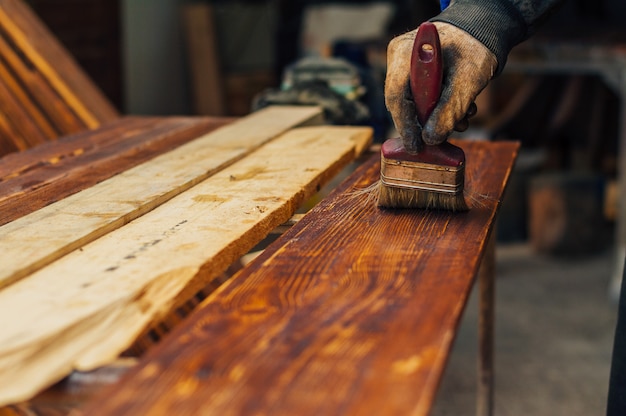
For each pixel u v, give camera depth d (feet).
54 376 3.25
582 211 18.93
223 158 6.30
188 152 6.57
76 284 3.84
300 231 4.75
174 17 27.53
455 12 5.01
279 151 6.64
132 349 6.52
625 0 24.11
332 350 3.21
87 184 5.66
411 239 4.56
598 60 15.57
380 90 10.13
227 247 4.34
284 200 5.18
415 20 23.93
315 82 9.10
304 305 3.64
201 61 27.84
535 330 14.92
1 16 10.08
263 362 3.13
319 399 2.87
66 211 4.93
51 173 6.03
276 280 3.96
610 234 20.44
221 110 28.09
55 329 3.34
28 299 3.67
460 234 4.64
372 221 4.91
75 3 22.41
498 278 17.79
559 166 22.80
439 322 3.44
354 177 6.11
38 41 10.03
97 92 10.11
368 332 3.36
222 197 5.29
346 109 8.80
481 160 6.66
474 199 5.36
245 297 3.75
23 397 3.17
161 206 5.14
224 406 2.85
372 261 4.20
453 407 12.14
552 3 5.19
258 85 29.17
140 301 3.75
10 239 4.41
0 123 8.82
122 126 8.02
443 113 4.75
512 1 5.16
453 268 4.08
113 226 4.71
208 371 3.07
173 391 2.95
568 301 16.31
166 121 8.24
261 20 29.71
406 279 3.93
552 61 16.57
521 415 11.93
